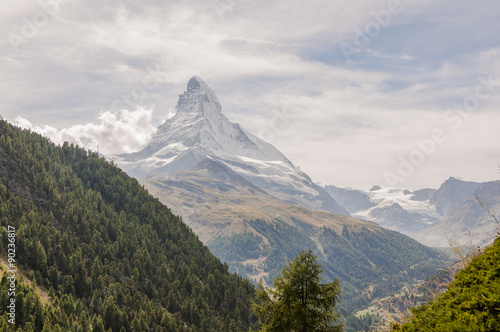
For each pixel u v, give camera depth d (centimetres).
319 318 2889
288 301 2925
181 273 19975
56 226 19462
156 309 15725
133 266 18900
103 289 15800
